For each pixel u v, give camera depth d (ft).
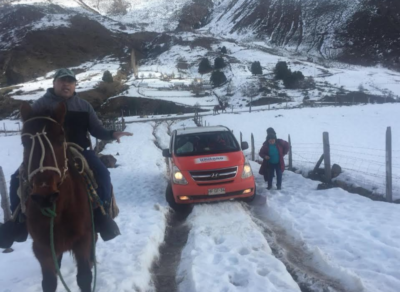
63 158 11.48
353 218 23.88
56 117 11.64
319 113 122.31
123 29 577.02
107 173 14.97
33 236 12.23
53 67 384.06
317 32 499.10
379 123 89.45
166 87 279.08
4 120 207.51
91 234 13.64
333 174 34.35
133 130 111.55
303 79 251.80
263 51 426.92
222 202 29.84
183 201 28.32
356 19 495.00
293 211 26.61
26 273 17.95
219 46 449.06
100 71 350.64
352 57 419.95
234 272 17.11
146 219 25.96
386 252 18.51
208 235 22.13
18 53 410.11
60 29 495.00
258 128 98.12
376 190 29.32
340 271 16.93
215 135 33.71
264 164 33.40
